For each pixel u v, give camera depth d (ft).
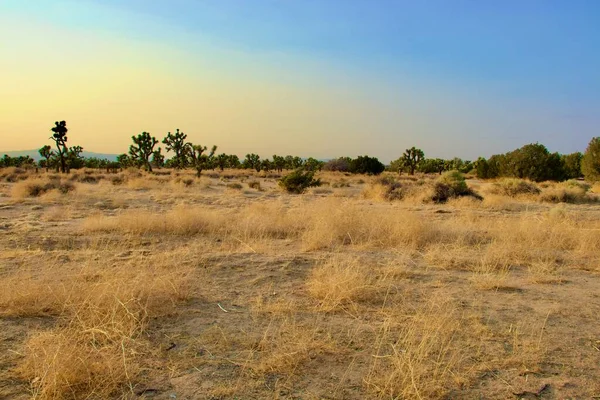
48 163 162.20
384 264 23.16
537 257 25.68
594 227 36.99
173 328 14.19
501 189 79.05
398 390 10.48
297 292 18.21
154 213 40.55
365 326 14.57
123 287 15.61
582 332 14.52
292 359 11.88
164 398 10.16
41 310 15.11
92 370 10.87
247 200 62.64
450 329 14.05
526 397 10.46
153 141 158.40
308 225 33.68
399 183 78.02
